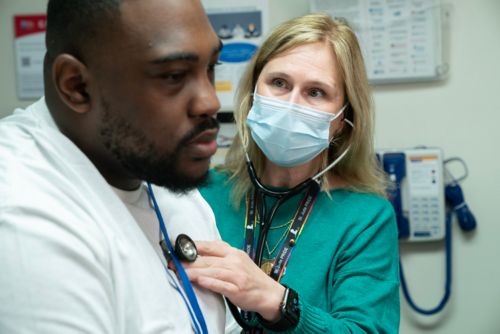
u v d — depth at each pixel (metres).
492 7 1.91
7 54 2.09
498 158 1.95
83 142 0.66
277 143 1.31
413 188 1.93
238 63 2.00
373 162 1.47
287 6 1.98
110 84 0.60
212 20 2.01
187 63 0.59
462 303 2.01
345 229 1.31
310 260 1.29
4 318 0.52
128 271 0.64
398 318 1.28
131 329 0.63
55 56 0.63
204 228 0.95
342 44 1.32
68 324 0.54
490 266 1.99
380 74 1.94
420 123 1.98
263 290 0.98
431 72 1.92
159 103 0.60
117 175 0.72
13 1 2.08
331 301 1.26
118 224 0.66
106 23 0.58
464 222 1.94
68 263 0.56
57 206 0.59
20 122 0.69
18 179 0.59
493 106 1.94
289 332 1.03
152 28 0.58
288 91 1.33
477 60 1.93
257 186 1.37
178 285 0.77
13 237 0.54
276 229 1.36
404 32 1.91
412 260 2.02
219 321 0.85
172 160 0.63
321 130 1.31
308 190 1.38
